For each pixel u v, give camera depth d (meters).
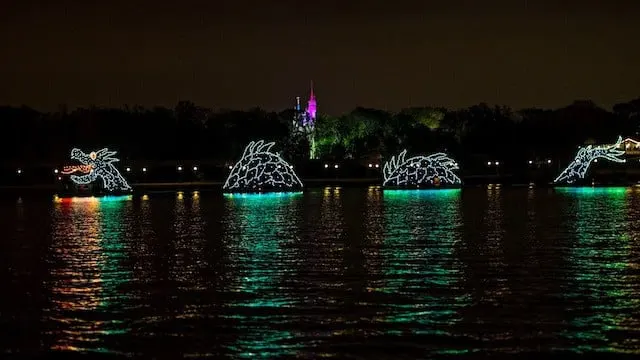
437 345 28.50
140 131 172.25
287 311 33.47
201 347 28.61
